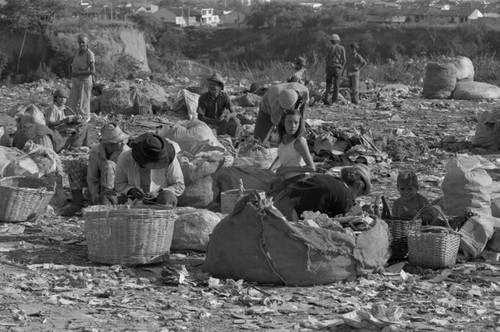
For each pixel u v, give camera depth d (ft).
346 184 37.35
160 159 37.68
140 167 37.99
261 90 95.45
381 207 41.01
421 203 36.35
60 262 33.19
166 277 30.94
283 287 30.76
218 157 43.62
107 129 40.86
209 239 32.58
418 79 123.24
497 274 32.68
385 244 32.99
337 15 390.21
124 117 79.51
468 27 346.74
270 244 30.71
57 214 41.88
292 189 35.86
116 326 25.79
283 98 51.08
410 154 60.29
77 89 73.72
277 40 386.32
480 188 36.63
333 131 59.82
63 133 59.00
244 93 94.53
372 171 54.08
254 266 30.86
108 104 81.05
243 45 391.65
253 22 404.57
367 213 35.42
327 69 93.66
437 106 93.25
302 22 391.45
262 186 41.88
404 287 30.71
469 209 36.47
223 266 31.50
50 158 43.60
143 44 182.29
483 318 27.25
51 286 29.86
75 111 73.92
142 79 130.82
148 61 200.85
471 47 339.36
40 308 27.30
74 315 26.73
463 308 28.22
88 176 41.27
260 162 44.75
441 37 349.20
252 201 31.32
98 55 159.63
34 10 164.86
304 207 35.24
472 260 35.06
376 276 32.14
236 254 31.12
